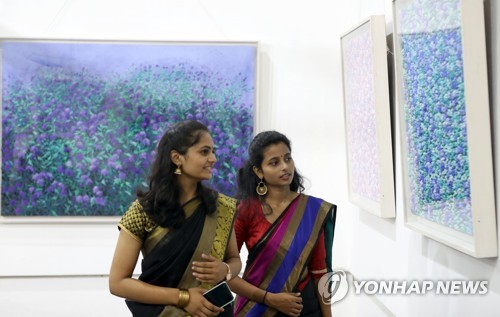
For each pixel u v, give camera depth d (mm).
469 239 2105
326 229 2430
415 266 2869
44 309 4352
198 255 1992
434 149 2387
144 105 4320
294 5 4445
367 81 3268
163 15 4387
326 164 4465
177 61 4336
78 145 4293
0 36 4277
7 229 4316
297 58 4449
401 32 2750
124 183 4320
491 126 2008
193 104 4340
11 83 4250
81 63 4289
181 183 2035
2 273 4320
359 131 3582
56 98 4277
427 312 2717
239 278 2348
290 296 2293
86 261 4367
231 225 2094
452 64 2129
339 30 4457
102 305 4387
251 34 4430
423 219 2617
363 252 3951
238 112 4355
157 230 1973
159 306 1947
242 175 2455
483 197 1989
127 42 4309
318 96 4457
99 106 4301
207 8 4410
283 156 2385
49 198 4285
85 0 4352
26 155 4270
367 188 3496
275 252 2369
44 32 4320
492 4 1987
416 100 2584
